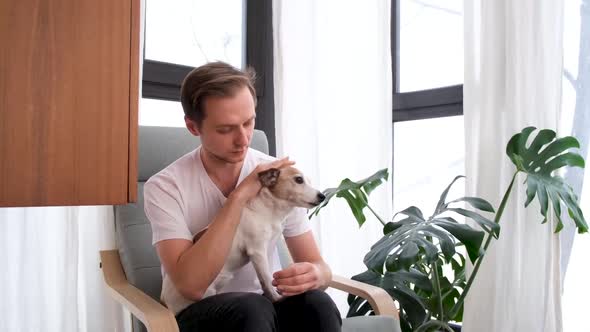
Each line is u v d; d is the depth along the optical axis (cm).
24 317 146
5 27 74
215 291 105
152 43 203
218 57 222
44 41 77
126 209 139
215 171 112
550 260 136
